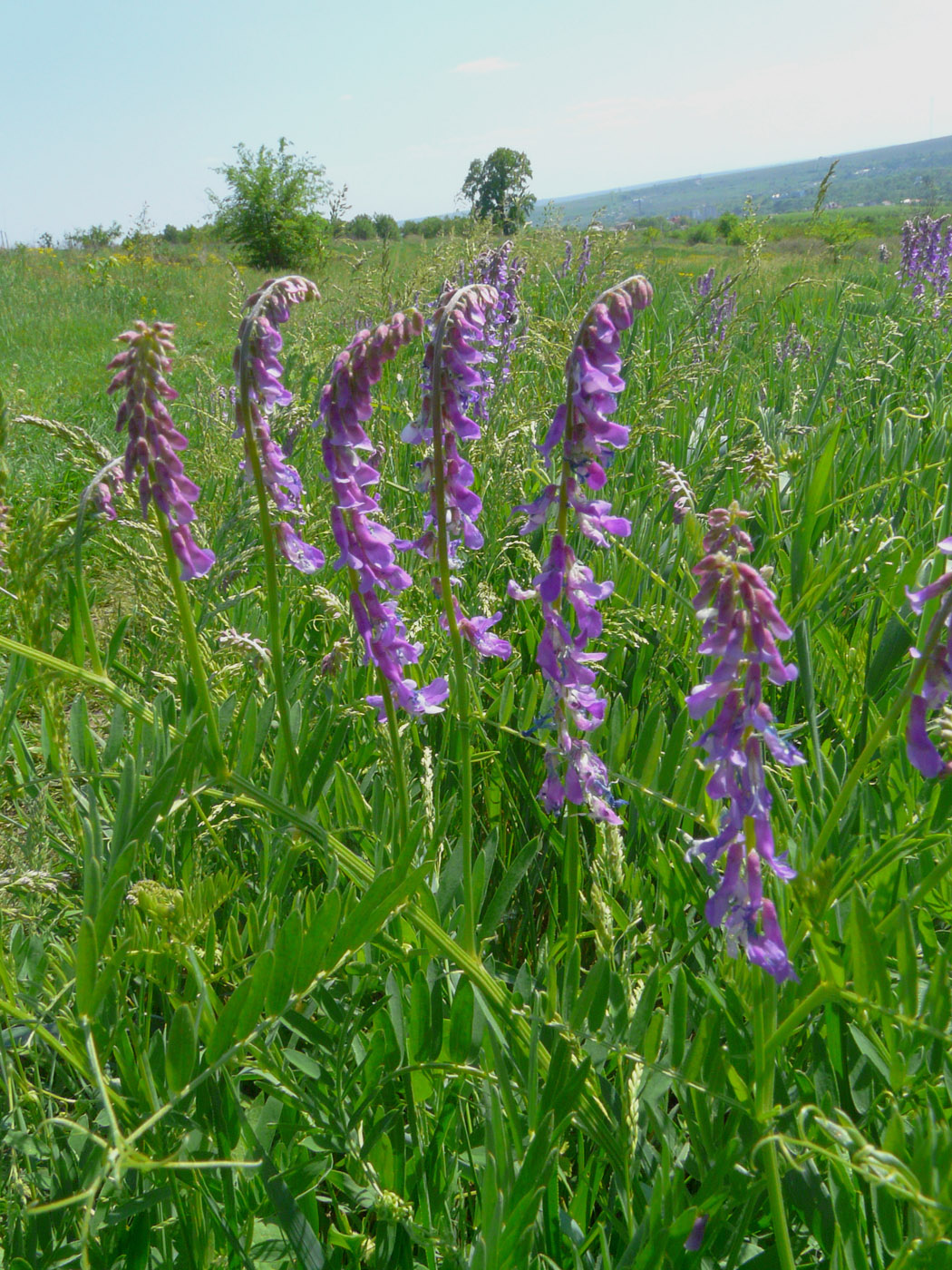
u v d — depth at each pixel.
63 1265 1.75
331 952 1.65
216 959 2.26
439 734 3.26
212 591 3.07
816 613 3.23
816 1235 1.64
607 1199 1.91
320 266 13.52
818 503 3.06
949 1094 1.63
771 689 3.19
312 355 5.46
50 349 13.66
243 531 3.78
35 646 1.94
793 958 1.87
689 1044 1.78
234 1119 1.82
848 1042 1.89
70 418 8.17
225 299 19.34
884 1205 1.50
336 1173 1.79
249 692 2.42
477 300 1.71
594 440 1.66
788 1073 1.87
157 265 25.44
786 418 5.57
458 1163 1.97
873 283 11.23
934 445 4.58
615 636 3.11
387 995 1.98
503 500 4.11
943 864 1.67
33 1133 1.99
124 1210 1.69
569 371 1.62
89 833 1.80
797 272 10.94
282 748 2.12
